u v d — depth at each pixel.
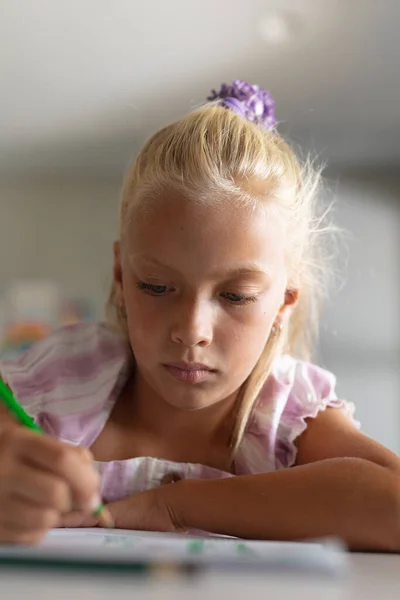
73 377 0.77
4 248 2.87
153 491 0.58
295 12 1.63
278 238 0.70
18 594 0.33
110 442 0.74
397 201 2.63
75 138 2.40
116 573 0.35
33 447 0.41
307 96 2.03
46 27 1.72
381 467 0.58
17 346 2.61
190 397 0.65
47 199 2.89
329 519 0.53
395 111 2.13
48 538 0.45
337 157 2.50
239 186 0.68
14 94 2.08
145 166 0.73
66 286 2.84
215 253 0.63
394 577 0.39
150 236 0.64
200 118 0.75
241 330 0.65
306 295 0.88
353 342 2.56
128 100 2.08
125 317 0.77
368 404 2.54
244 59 1.83
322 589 0.35
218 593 0.34
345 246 1.75
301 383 0.78
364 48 1.77
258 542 0.44
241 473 0.74
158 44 1.78
